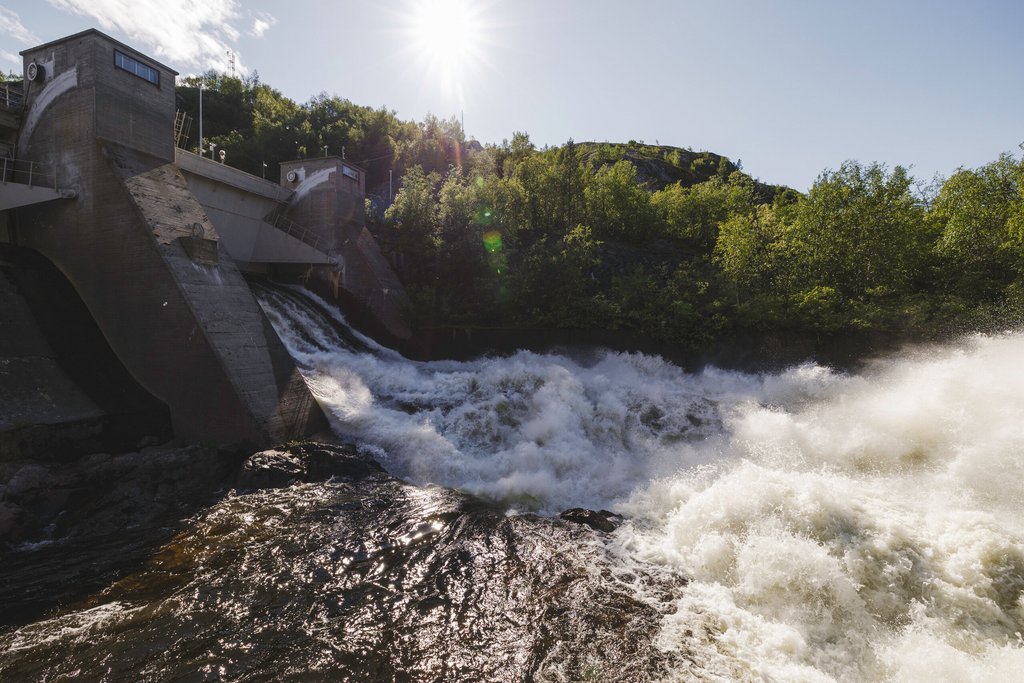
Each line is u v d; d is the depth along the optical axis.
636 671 6.14
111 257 15.35
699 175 73.00
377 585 8.03
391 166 55.66
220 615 7.15
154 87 17.64
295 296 24.45
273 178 48.59
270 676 5.91
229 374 13.69
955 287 25.81
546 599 7.74
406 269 27.45
